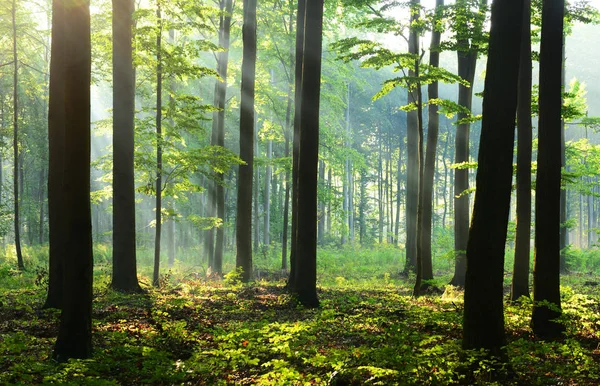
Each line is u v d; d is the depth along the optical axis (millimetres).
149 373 7387
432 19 14945
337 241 46406
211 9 16500
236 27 25953
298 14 18812
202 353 7953
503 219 7531
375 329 10375
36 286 16672
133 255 15406
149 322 10547
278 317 12078
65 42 7578
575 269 28750
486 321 7566
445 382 6812
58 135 11805
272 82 27812
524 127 13203
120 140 15312
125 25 15461
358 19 24781
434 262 28656
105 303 12789
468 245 7754
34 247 32219
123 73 15430
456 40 15812
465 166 15180
